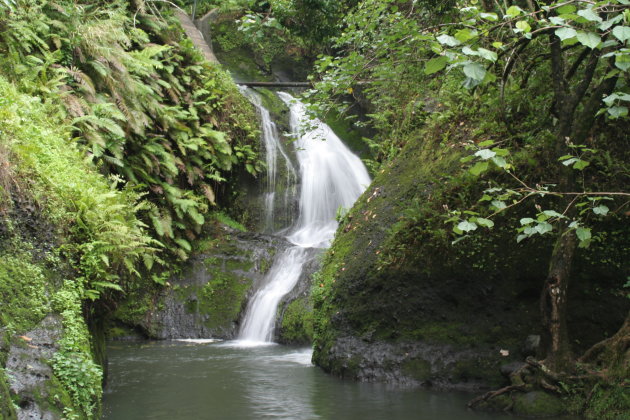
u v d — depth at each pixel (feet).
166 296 38.65
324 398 19.79
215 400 19.71
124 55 36.17
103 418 17.46
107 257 19.49
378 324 23.03
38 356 14.58
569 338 19.51
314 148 55.77
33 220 16.90
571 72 18.24
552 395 17.24
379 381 21.93
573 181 17.37
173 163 41.04
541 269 20.34
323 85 22.03
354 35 23.26
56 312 16.21
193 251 42.11
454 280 21.70
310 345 32.68
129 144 38.63
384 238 24.38
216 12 72.64
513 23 16.85
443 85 28.12
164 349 32.07
